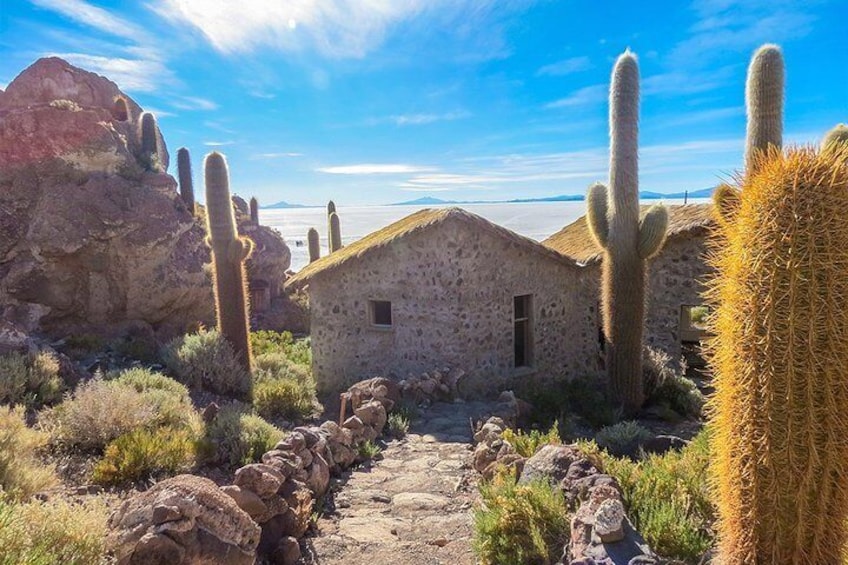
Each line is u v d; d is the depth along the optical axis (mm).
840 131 8023
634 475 5246
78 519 3742
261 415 10562
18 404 8117
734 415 3062
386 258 12758
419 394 11133
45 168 15930
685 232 14188
